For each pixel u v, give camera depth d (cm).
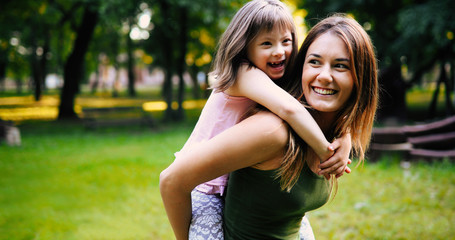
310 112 139
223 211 152
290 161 124
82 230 432
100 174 664
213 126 146
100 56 3756
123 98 3114
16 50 2406
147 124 1374
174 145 969
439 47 1236
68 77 1667
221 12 1160
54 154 861
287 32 142
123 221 462
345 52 127
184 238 151
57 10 1577
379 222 432
